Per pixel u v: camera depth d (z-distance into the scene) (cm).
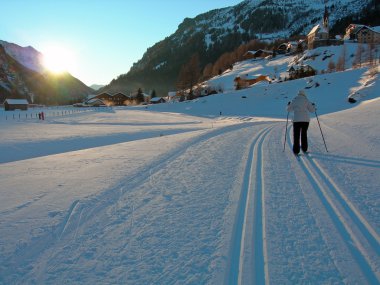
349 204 465
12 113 8269
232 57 18062
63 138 2430
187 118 5788
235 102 7338
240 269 303
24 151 1872
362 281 280
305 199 495
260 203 484
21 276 301
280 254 329
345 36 13725
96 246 362
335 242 352
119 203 516
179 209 476
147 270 307
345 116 1881
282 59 13938
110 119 5550
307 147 894
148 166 812
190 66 14625
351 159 765
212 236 377
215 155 926
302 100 864
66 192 593
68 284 287
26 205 517
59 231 407
